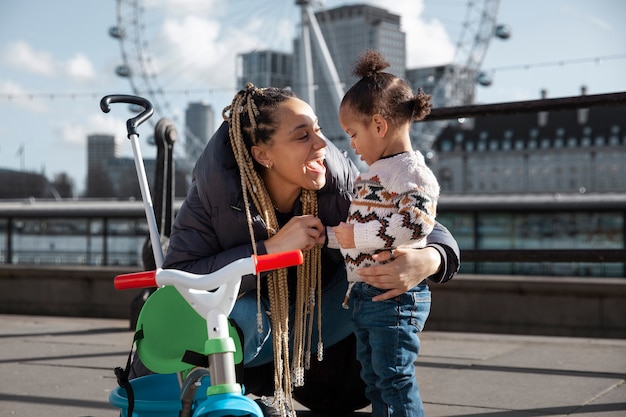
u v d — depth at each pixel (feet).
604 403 9.16
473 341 14.24
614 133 307.99
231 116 7.14
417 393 6.91
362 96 7.04
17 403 9.50
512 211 65.41
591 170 309.01
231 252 6.91
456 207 66.59
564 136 312.50
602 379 10.59
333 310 7.70
